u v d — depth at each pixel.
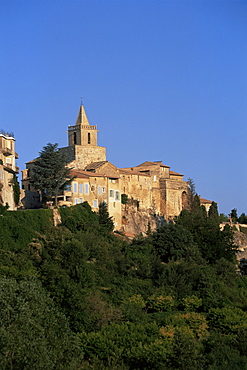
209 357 82.69
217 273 128.00
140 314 96.50
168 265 119.94
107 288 104.94
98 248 114.00
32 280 78.94
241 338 87.75
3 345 61.09
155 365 79.56
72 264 100.88
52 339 67.69
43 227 116.94
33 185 137.75
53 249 103.62
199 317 98.06
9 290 67.94
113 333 85.38
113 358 79.31
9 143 133.38
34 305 68.62
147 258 122.44
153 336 87.69
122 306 96.81
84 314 87.75
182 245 132.75
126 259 118.62
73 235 115.88
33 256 100.94
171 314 101.19
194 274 118.56
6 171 125.69
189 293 112.88
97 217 136.50
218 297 112.06
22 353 61.84
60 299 87.12
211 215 176.12
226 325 96.69
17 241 106.38
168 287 112.69
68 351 70.25
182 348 80.56
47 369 62.81
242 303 114.50
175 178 178.12
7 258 94.56
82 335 83.25
